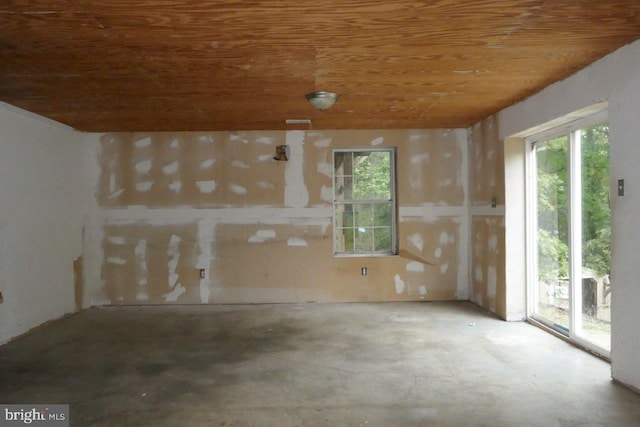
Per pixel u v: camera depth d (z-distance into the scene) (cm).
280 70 349
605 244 358
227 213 606
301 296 607
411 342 421
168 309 579
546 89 402
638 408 275
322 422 264
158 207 605
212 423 265
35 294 484
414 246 610
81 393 310
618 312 310
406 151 609
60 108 462
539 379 324
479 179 569
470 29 273
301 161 607
